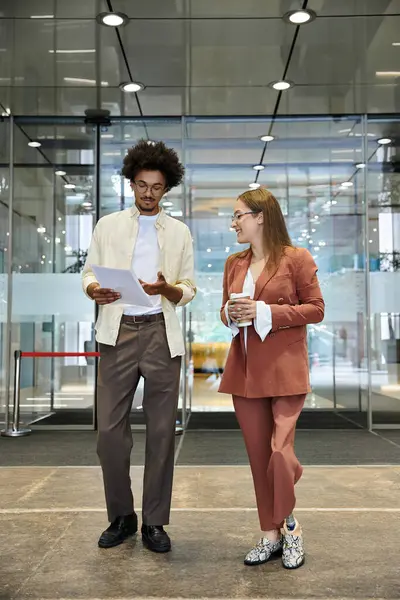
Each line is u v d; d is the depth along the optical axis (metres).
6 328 7.15
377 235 7.19
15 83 6.07
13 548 2.81
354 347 7.34
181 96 6.43
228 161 7.44
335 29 5.02
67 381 7.08
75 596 2.27
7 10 4.71
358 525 3.16
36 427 7.06
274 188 7.48
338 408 7.46
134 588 2.35
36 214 7.20
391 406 7.00
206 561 2.64
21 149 7.20
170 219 3.05
